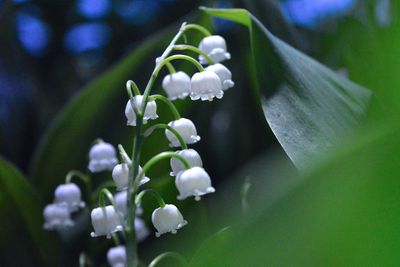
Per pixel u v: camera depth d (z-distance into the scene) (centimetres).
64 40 58
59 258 32
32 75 50
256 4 33
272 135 36
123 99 34
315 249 10
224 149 37
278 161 22
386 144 10
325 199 10
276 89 23
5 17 47
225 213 32
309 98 23
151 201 30
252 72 35
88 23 60
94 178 34
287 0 51
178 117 23
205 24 32
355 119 24
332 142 22
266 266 11
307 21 51
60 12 58
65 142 34
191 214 30
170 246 30
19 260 32
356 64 30
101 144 29
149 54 33
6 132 43
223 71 24
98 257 33
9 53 47
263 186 25
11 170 29
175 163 22
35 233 32
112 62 59
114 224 23
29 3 57
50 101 49
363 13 36
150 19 61
